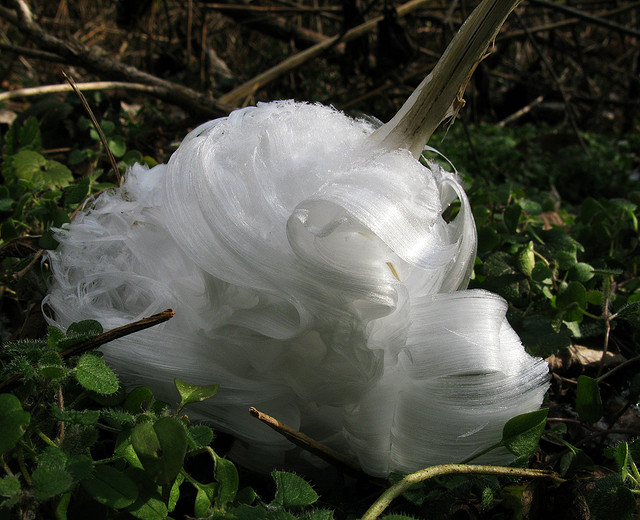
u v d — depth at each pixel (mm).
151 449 194
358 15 644
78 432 207
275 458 244
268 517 192
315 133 251
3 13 543
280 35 862
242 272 226
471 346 231
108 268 258
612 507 218
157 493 200
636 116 1144
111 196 290
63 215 307
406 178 230
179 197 236
